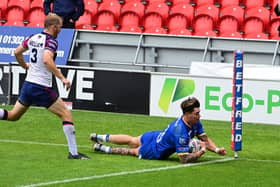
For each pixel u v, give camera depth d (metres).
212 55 55.88
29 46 33.22
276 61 54.22
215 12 60.94
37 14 64.94
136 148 34.91
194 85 49.19
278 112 47.62
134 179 29.05
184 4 62.22
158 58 57.47
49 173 29.89
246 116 48.47
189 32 59.41
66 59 57.56
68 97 52.28
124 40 58.09
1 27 59.16
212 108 48.88
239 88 34.78
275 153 37.38
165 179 29.22
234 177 30.19
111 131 43.34
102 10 63.25
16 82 53.34
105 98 51.41
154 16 61.62
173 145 33.25
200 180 29.27
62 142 39.00
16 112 33.78
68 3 57.41
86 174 29.83
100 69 51.41
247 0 62.88
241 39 55.12
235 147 35.22
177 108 49.62
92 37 58.50
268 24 59.78
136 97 50.72
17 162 32.38
